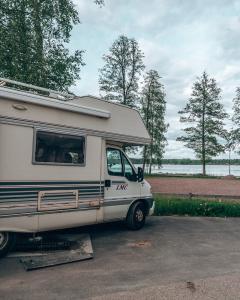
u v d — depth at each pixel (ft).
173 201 41.11
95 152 26.63
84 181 25.68
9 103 20.92
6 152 20.71
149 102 152.25
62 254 22.41
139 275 19.06
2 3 50.57
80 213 25.40
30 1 51.21
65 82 54.19
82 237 27.17
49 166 23.11
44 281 17.97
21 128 21.49
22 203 21.53
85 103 26.55
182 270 20.03
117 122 28.68
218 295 16.25
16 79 47.03
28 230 21.97
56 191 23.58
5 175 20.68
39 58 50.88
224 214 39.58
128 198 29.84
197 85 162.61
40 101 22.34
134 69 136.56
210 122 160.04
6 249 21.42
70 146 24.62
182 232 30.32
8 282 17.78
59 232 28.71
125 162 30.12
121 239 27.37
